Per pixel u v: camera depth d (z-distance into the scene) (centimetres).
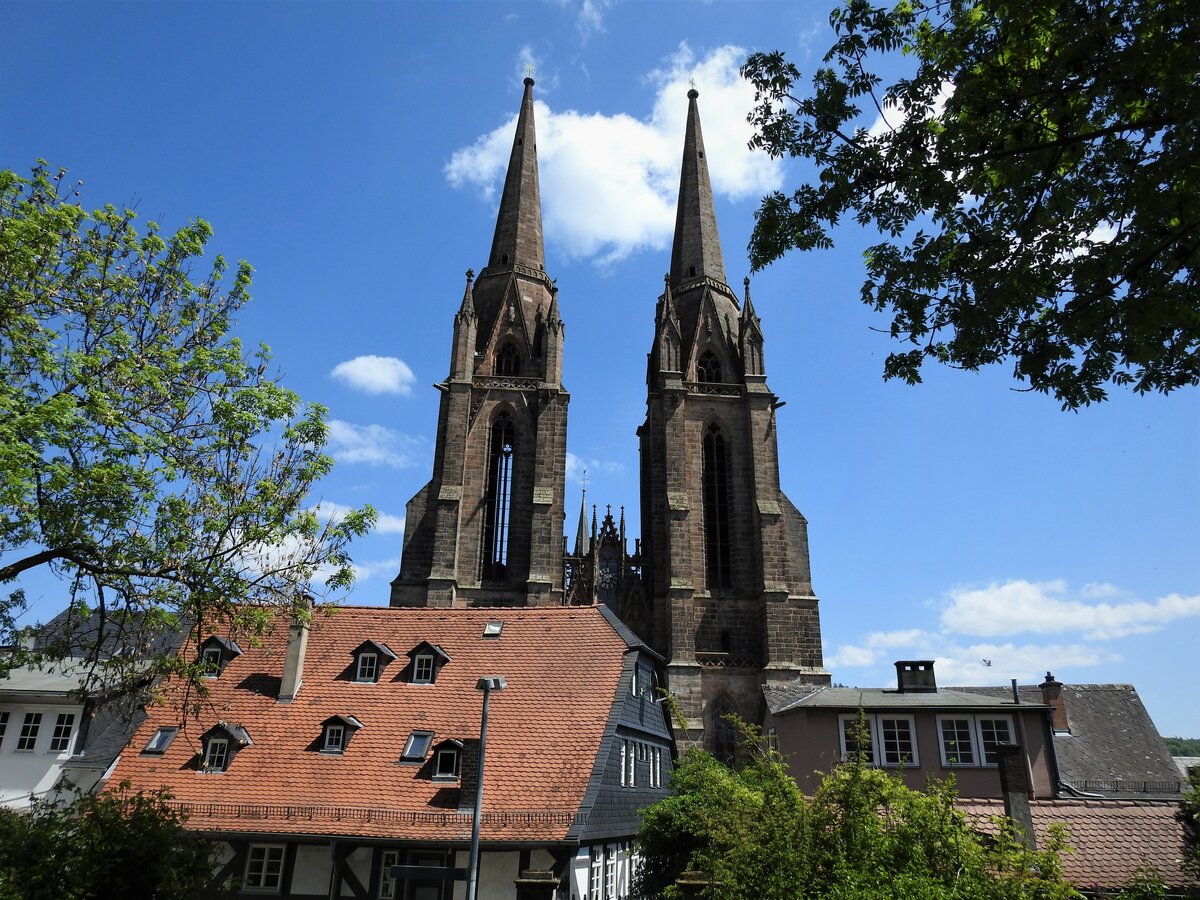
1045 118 1411
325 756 3145
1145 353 1429
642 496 8262
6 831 1758
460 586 6819
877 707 4078
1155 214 1320
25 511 2250
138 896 1845
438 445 7244
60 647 2492
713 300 8244
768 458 7331
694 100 9444
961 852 1540
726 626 6894
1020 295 1493
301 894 2738
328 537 2672
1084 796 4538
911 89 1480
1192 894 2058
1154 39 1240
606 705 3288
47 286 2372
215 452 2581
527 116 9181
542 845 2680
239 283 2758
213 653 3628
